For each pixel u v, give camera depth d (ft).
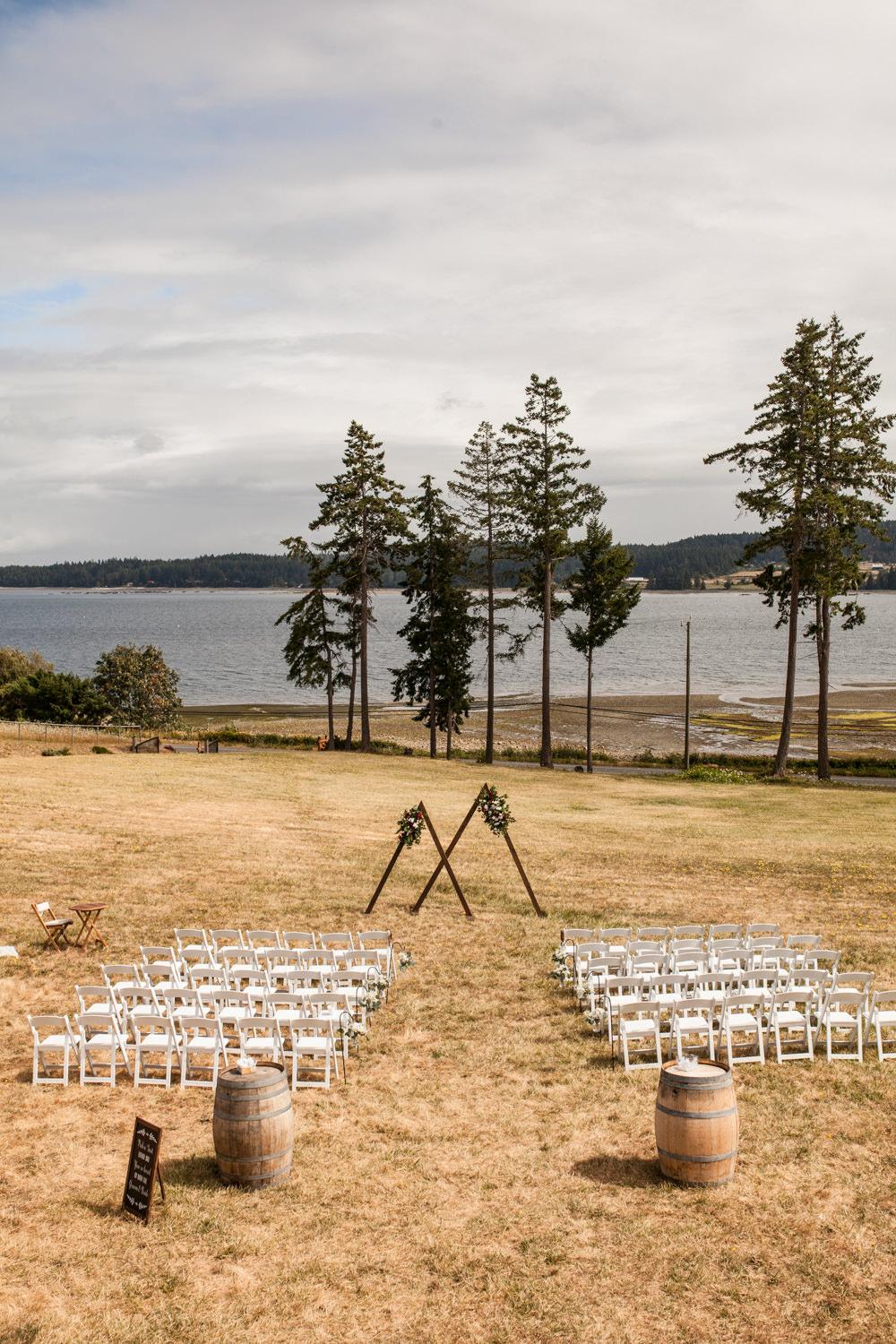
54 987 51.08
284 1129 32.24
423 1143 35.12
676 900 69.82
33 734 177.88
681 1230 29.40
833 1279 27.02
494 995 50.44
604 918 64.54
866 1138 35.09
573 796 122.11
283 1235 29.30
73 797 101.86
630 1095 39.06
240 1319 25.49
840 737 224.33
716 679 368.07
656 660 450.71
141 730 195.52
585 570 165.17
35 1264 27.78
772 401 134.62
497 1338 24.89
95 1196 31.50
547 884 73.82
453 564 170.71
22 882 69.87
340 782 123.65
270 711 291.79
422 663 173.99
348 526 160.45
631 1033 41.98
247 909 65.10
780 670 400.47
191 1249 28.55
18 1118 37.14
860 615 142.72
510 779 136.98
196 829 89.61
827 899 70.23
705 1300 26.22
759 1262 27.78
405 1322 25.44
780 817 107.86
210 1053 43.19
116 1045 40.11
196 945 55.62
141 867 75.10
